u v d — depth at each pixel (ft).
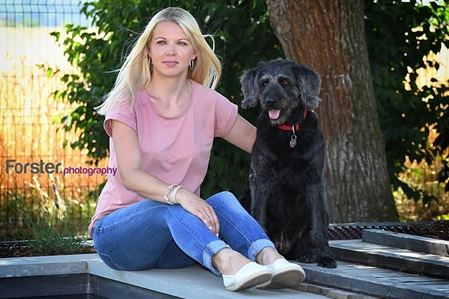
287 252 14.52
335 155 20.25
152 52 12.45
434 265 12.26
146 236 12.12
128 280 13.17
